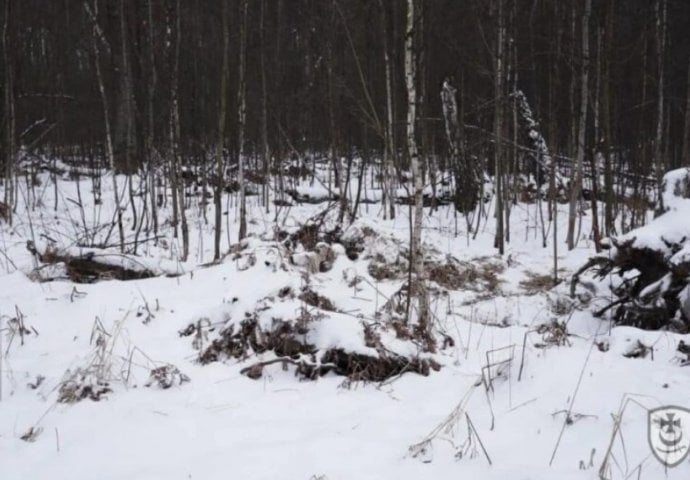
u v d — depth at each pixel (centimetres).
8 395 411
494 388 408
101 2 1648
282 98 1614
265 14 1447
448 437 332
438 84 1457
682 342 463
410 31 519
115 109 1689
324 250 813
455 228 1245
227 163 1716
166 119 1273
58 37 1572
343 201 1056
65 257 780
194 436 341
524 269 968
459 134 1405
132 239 1130
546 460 302
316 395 408
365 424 354
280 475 290
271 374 446
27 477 300
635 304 623
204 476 290
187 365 464
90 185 1590
